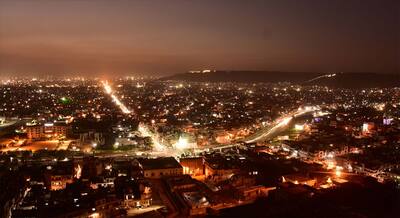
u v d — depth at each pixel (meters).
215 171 156.38
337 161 185.12
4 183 141.38
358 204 129.12
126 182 139.62
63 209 116.62
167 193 137.25
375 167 172.25
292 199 130.75
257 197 134.25
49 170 153.75
